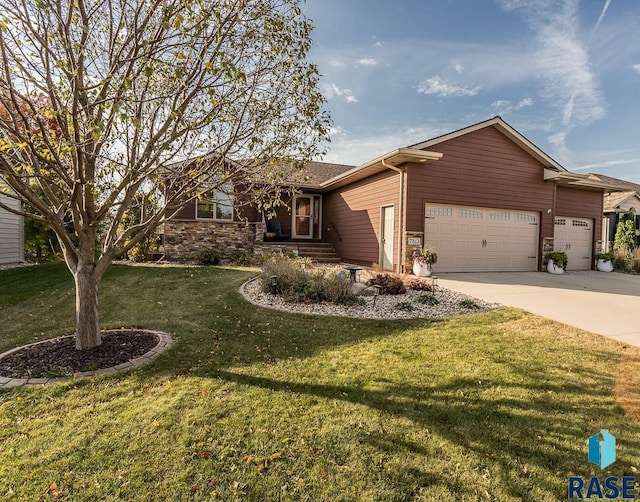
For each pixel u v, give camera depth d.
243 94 3.77
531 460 2.30
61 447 2.38
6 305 6.35
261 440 2.46
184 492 2.02
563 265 11.82
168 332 4.74
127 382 3.29
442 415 2.78
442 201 10.60
